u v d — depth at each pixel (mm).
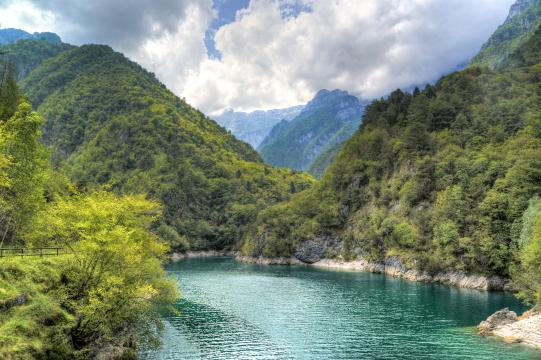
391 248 147375
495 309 77375
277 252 196750
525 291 72438
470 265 110375
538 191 108000
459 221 119625
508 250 102000
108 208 45656
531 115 146000
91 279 42719
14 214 54812
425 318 71375
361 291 103062
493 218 111688
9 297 33406
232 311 78688
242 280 125688
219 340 58656
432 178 148625
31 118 55250
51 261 43094
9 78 104125
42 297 36719
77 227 42812
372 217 166625
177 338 59375
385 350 53688
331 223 192375
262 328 65562
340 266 172000
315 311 78562
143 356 50719
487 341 56625
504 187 114562
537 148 125438
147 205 52812
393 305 83812
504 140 144500
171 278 58031
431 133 175250
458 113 175000
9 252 49344
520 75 182875
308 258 189000
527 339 55531
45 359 34281
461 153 147500
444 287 108812
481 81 185250
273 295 97438
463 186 128500
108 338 43594
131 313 43656
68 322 38188
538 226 73250
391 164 181125
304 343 57250
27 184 53719
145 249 52656
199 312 77812
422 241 131750
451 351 52562
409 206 149750
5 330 30406
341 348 54875
